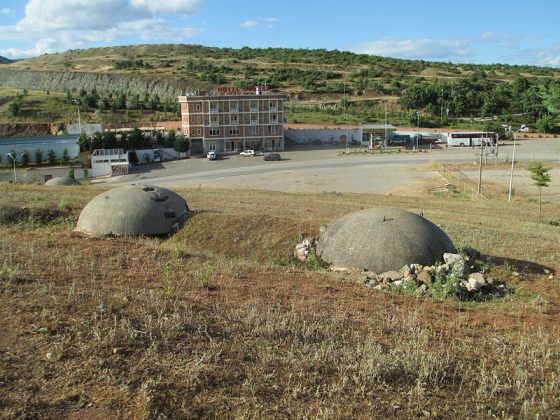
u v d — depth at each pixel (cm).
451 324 829
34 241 1166
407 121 9138
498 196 3959
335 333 726
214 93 7319
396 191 4241
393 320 813
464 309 951
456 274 1088
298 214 2117
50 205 1817
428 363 629
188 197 2784
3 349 571
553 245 1698
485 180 4712
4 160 5934
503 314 933
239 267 1114
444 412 539
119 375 540
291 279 1050
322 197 3131
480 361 676
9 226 1611
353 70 13450
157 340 625
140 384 529
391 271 1147
